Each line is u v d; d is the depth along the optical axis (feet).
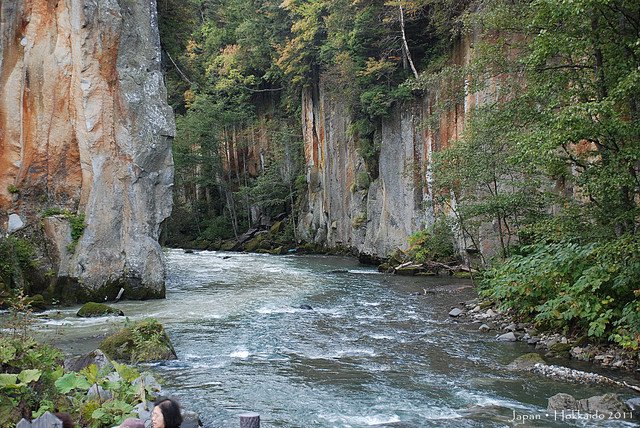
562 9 32.68
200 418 25.05
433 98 96.58
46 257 61.46
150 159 67.92
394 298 63.67
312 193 153.17
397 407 26.76
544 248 39.01
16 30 62.03
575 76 39.68
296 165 164.96
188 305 59.26
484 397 28.22
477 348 39.11
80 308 56.34
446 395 28.63
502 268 43.80
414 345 40.16
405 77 108.99
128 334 36.37
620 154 32.73
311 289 71.87
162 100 70.33
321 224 146.82
